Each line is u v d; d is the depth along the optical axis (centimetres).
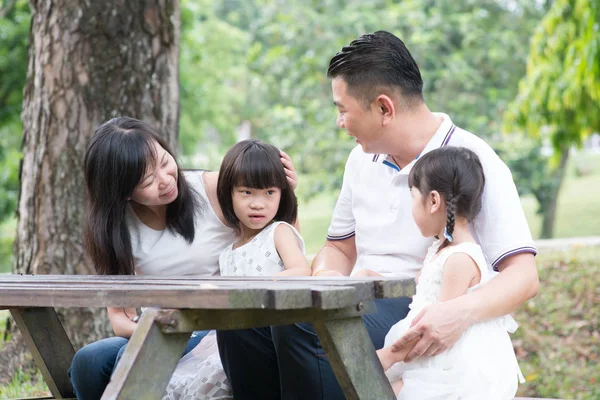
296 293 237
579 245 991
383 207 371
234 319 264
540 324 780
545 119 941
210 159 2405
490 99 1616
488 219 333
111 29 549
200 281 287
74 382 347
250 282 275
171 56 572
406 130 358
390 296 265
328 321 264
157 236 383
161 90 565
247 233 387
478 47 1638
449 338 298
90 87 551
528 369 717
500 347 312
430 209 325
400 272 363
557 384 690
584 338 751
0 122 1144
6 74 1106
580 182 2856
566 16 908
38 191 563
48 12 559
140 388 245
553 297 820
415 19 1606
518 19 1748
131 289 258
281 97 1828
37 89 566
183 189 379
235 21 2500
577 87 861
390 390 282
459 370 301
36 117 566
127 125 365
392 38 358
